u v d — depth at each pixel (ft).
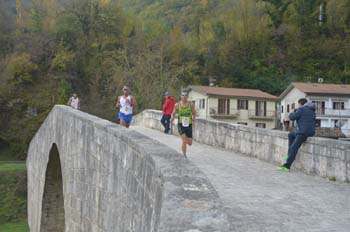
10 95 171.22
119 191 23.45
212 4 254.88
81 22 195.52
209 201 12.33
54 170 56.39
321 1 247.91
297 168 35.60
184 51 203.21
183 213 11.51
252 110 180.86
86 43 190.80
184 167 15.39
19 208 102.58
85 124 32.76
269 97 183.32
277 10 250.16
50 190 58.34
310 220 20.44
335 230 18.94
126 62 144.87
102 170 27.50
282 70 216.74
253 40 228.43
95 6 198.08
